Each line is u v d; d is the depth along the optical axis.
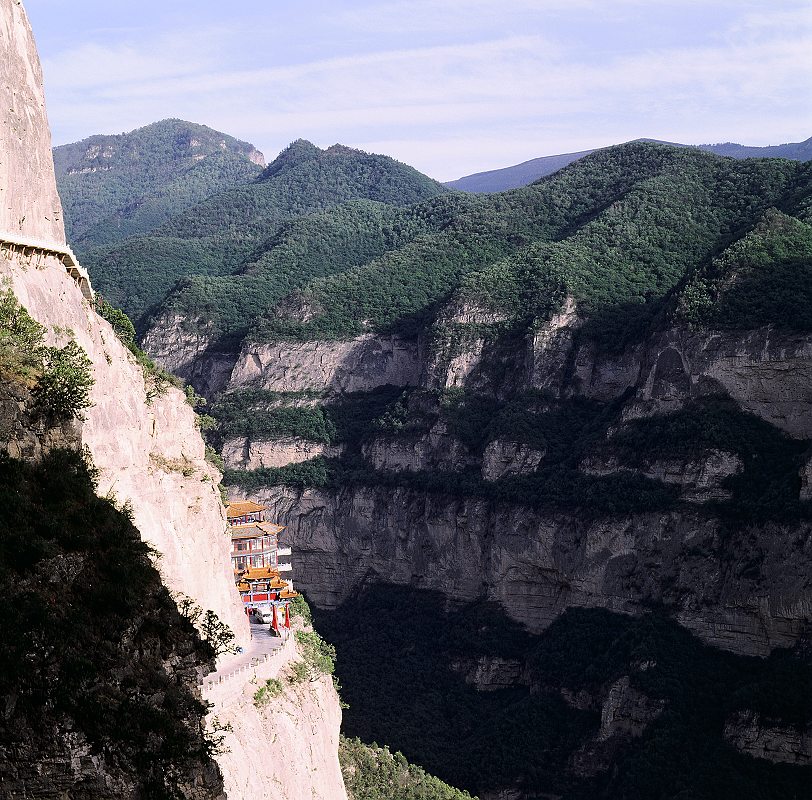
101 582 48.19
